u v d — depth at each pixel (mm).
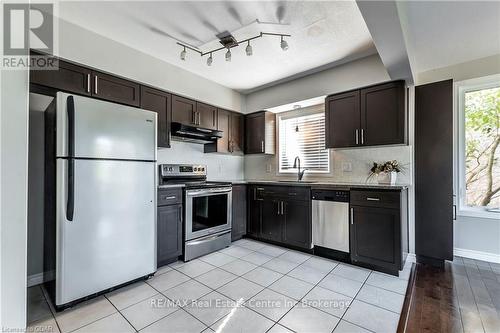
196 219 2924
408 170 2889
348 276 2363
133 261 2164
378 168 2957
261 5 1961
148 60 2816
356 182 3256
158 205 2559
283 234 3238
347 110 3029
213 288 2117
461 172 2867
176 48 2684
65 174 1779
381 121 2768
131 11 2051
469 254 2799
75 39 2254
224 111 3867
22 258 1408
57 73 2178
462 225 2842
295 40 2492
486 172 2773
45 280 2154
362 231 2562
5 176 1362
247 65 3102
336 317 1692
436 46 2480
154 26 2271
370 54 2820
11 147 1385
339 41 2512
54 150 1852
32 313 1740
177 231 2732
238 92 4117
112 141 2039
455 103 2842
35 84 2076
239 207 3598
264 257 2900
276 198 3330
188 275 2389
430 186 2752
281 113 4164
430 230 2734
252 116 4141
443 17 2029
